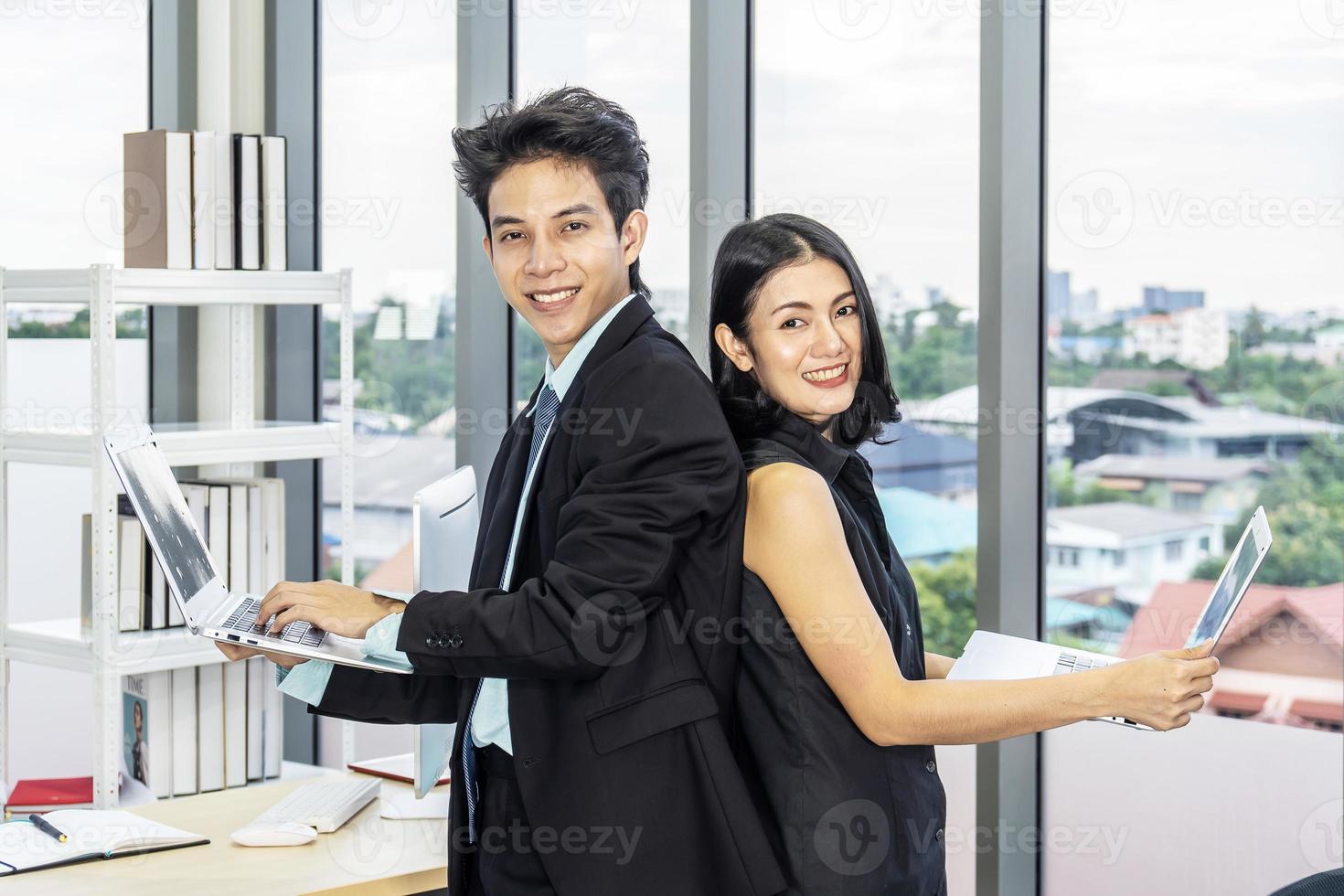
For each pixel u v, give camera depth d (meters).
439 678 1.86
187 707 2.92
